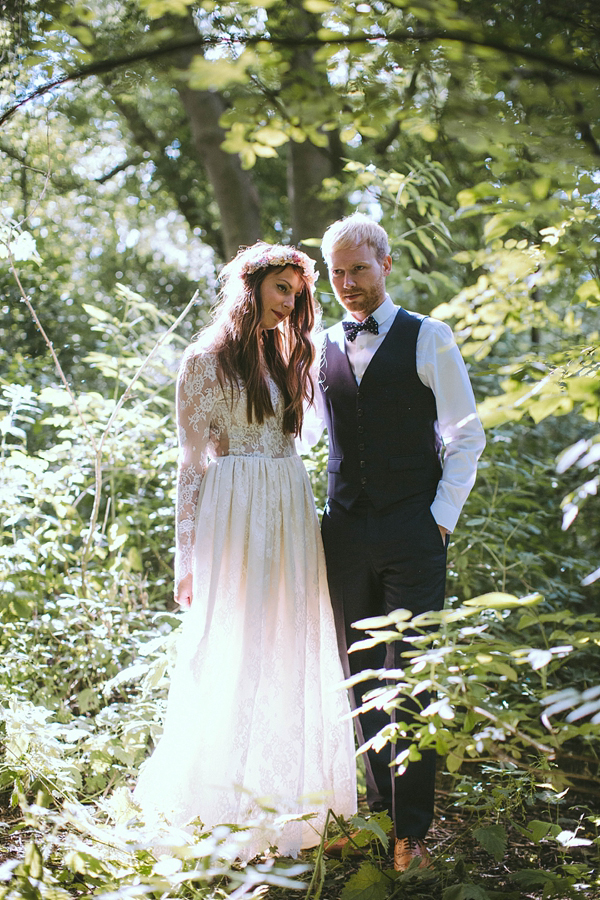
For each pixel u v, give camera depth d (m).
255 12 2.27
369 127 2.15
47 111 3.20
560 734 1.71
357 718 2.52
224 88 2.17
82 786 2.57
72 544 4.14
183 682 2.37
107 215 9.52
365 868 2.05
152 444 4.24
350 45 1.89
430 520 2.46
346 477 2.53
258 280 2.48
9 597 3.02
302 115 2.06
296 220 5.88
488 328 1.95
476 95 1.85
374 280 2.53
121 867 2.01
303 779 2.40
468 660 1.69
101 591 3.52
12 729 2.38
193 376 2.46
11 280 5.92
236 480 2.44
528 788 2.66
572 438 4.72
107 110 7.63
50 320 6.50
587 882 2.16
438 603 2.43
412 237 5.54
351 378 2.54
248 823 1.83
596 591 4.15
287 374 2.56
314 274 2.57
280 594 2.46
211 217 9.97
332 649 2.58
